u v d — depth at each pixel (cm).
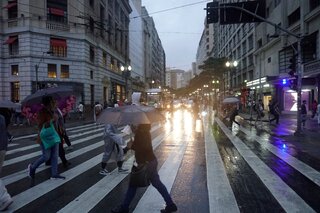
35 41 3672
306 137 1608
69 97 957
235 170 866
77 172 848
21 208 576
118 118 544
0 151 582
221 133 1792
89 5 4325
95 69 4491
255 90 4928
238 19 1650
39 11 3756
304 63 2955
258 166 918
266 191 670
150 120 539
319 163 962
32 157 1088
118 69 5903
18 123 2328
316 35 2855
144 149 529
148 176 525
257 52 4772
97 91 4509
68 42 3919
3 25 3750
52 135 759
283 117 3231
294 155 1100
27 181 759
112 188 699
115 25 5816
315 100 2861
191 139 1522
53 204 596
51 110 771
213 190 677
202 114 3975
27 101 852
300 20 3095
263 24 4434
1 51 3738
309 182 742
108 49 5094
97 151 1186
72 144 1372
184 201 606
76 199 625
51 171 793
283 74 3406
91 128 2195
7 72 3738
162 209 560
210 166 915
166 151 1173
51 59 3762
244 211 552
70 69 3912
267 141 1459
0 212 557
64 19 3959
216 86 6719
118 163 843
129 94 6675
